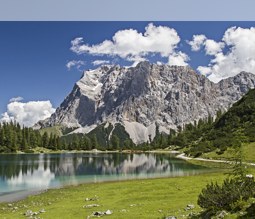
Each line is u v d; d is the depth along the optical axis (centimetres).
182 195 4756
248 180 3175
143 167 12031
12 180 8312
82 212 3847
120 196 5047
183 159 16088
